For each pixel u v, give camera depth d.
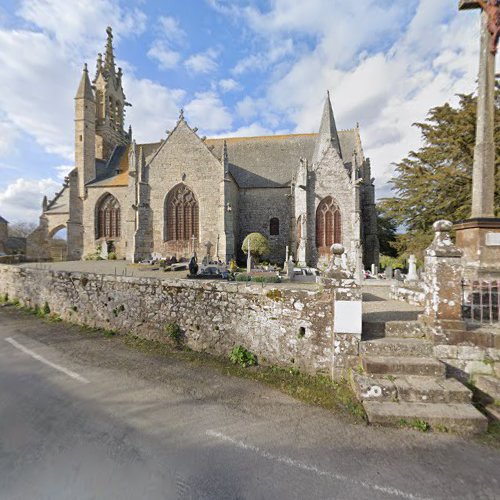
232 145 33.28
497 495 2.75
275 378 5.41
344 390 4.74
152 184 26.25
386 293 9.82
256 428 3.85
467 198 14.89
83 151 31.28
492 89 6.89
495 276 6.52
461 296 4.99
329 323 5.37
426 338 5.07
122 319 8.14
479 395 4.49
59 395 4.78
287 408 4.36
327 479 2.95
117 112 37.56
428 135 17.89
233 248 25.11
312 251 25.91
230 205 25.09
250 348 6.25
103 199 31.66
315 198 25.98
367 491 2.79
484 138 6.96
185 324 7.12
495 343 4.63
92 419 4.08
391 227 31.89
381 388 4.17
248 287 6.35
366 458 3.25
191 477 2.97
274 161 31.38
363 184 28.38
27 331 8.45
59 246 40.22
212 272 17.12
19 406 4.44
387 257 29.27
